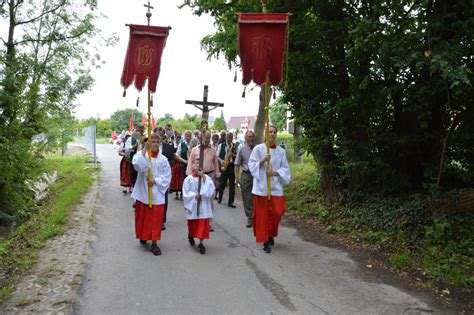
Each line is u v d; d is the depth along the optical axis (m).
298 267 5.85
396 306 4.62
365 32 6.39
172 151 8.89
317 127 8.60
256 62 6.39
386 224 7.23
